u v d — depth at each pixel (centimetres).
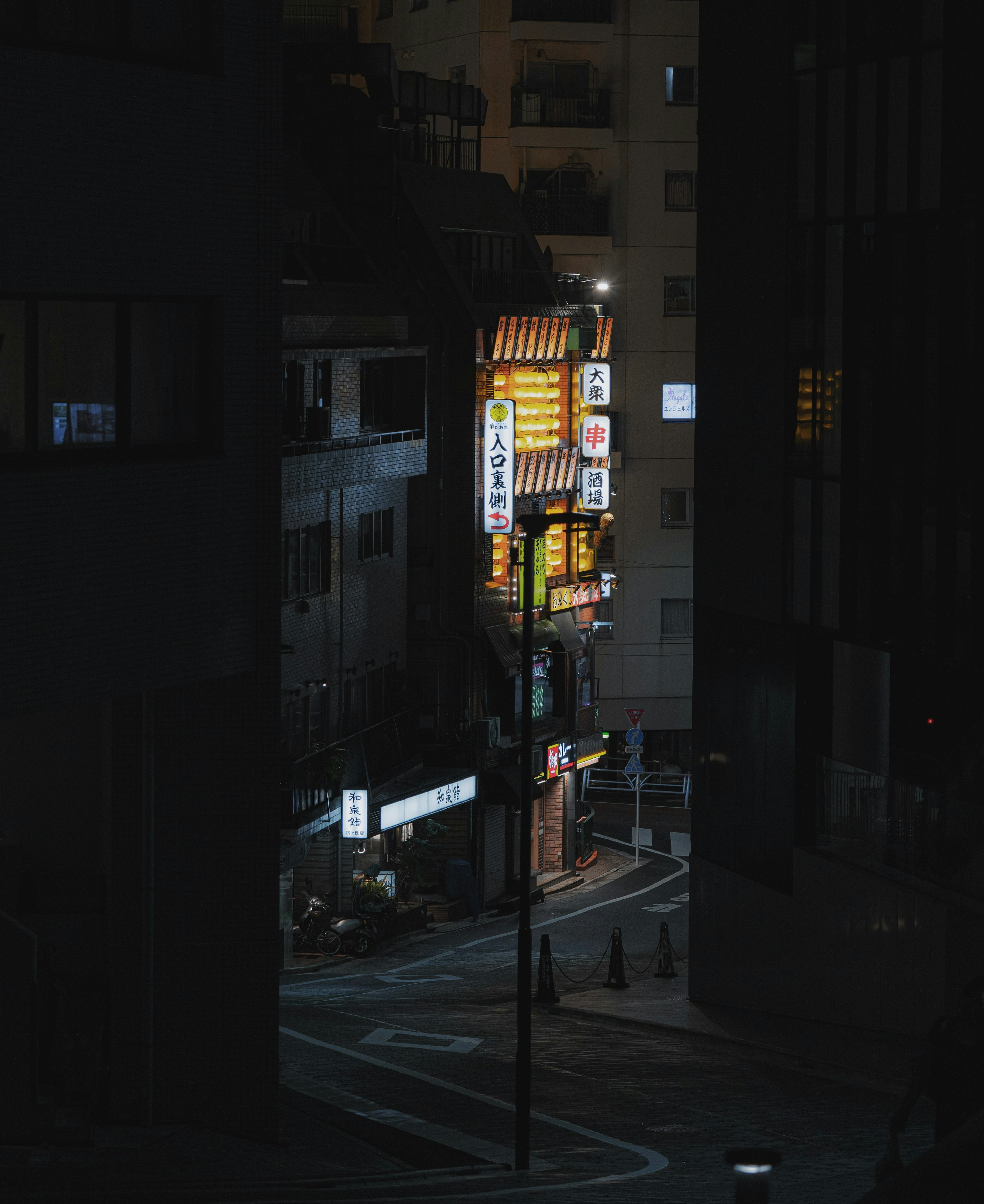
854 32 2338
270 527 1639
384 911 3750
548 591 3734
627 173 5544
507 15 5459
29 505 1405
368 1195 1205
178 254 1535
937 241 2183
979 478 2123
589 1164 1638
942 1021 970
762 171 2612
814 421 2486
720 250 2775
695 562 2903
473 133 5522
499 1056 2414
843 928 2483
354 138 4138
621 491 5591
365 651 3875
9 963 1443
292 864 3288
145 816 1620
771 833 2667
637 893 4347
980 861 2180
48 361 1445
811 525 2500
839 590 2427
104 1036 1644
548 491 4484
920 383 2234
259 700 1645
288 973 3450
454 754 4094
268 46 1609
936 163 2172
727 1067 2325
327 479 3525
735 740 2780
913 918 2308
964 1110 934
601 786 5494
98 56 1449
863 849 2475
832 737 2592
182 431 1583
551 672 4500
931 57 2172
